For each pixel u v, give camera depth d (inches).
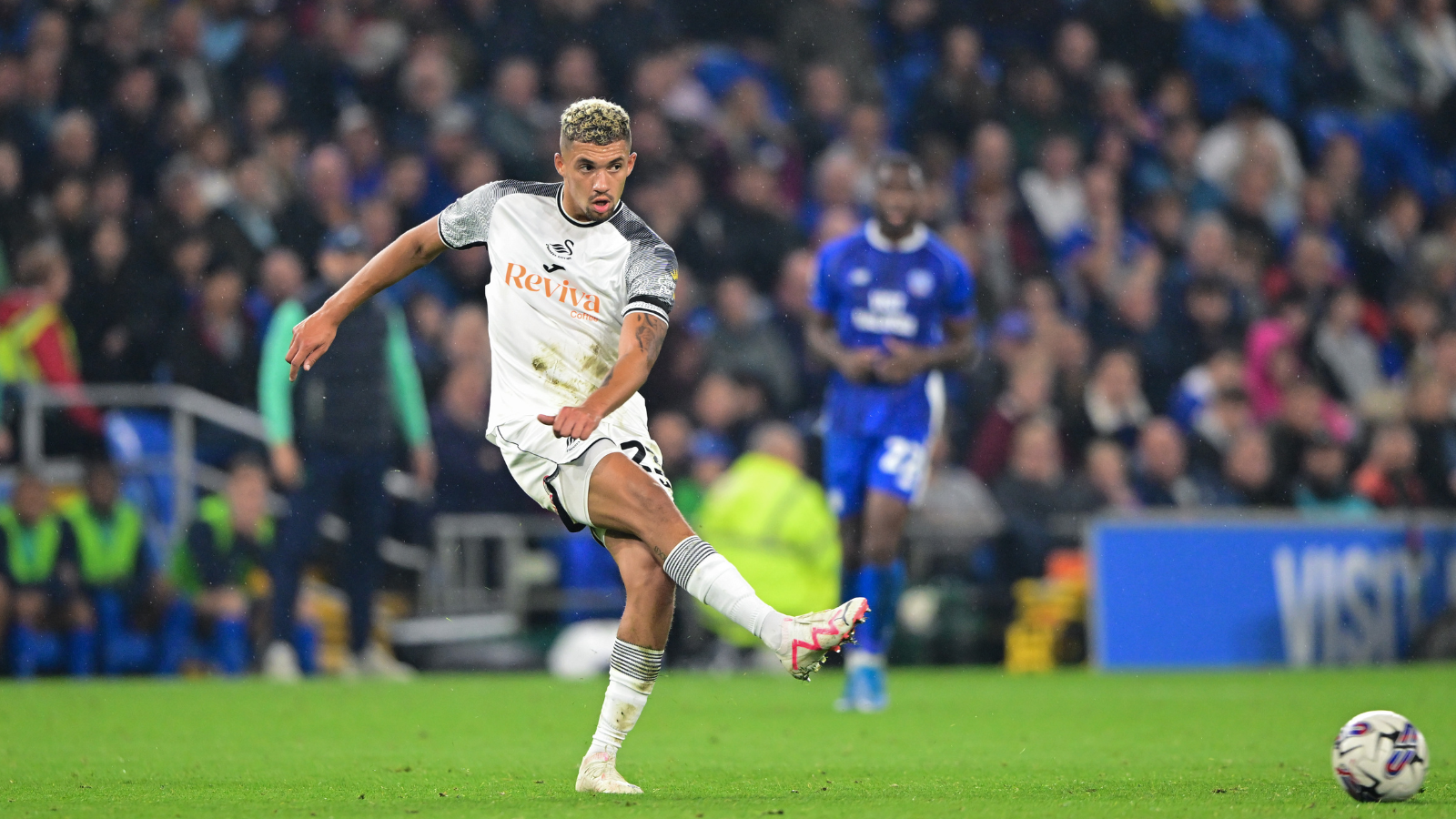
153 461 1555.1
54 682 1325.0
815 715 1019.9
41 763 712.4
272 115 1897.1
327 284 1414.9
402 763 717.3
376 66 2037.4
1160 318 2177.7
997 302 2117.4
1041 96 2303.2
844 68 2305.6
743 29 2324.1
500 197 573.3
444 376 1779.0
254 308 1731.1
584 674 1579.7
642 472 543.8
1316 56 2591.0
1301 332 2244.1
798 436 1685.5
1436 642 1723.7
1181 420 2049.7
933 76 2285.9
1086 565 1662.2
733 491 1542.8
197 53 1967.3
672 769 684.7
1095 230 2253.9
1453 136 2642.7
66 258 1715.1
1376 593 1713.8
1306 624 1683.1
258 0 2042.3
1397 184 2559.1
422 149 1985.7
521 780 631.2
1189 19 2529.5
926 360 1046.4
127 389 1673.2
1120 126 2373.3
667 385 1866.4
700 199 2058.3
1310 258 2321.6
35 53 1849.2
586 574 1689.2
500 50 2122.3
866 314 1074.7
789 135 2207.2
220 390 1689.2
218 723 951.0
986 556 1744.6
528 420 559.2
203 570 1473.9
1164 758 738.2
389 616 1619.1
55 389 1529.3
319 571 1585.9
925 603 1683.1
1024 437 1792.6
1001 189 2204.7
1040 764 705.0
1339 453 1973.4
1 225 1752.0
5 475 1488.7
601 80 2164.1
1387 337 2352.4
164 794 579.5
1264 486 1958.7
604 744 567.5
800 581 1529.3
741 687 1327.5
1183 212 2372.0
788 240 2068.2
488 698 1163.9
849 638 502.9
